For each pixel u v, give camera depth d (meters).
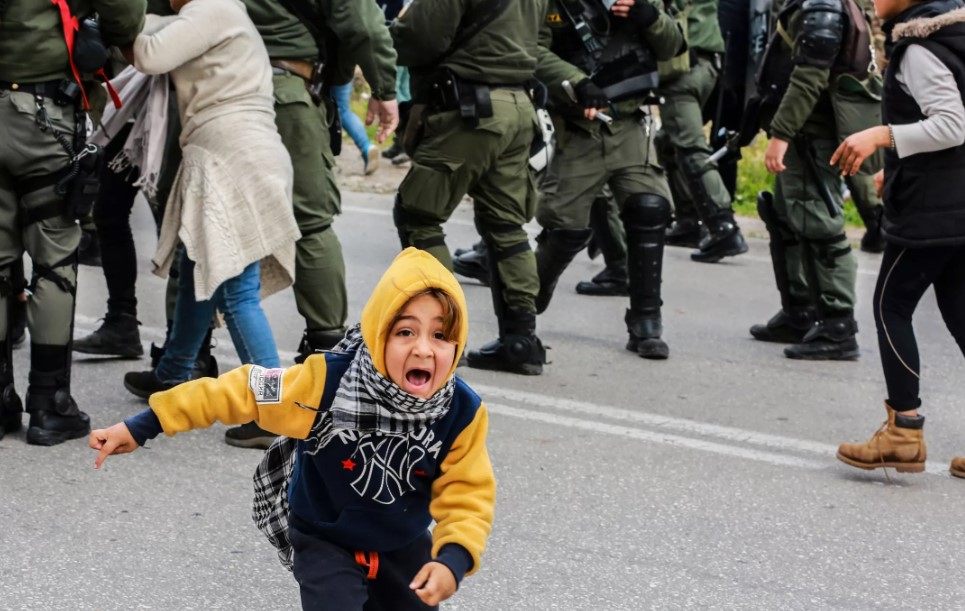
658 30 6.21
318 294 5.13
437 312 2.58
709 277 8.67
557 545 4.11
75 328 6.41
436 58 5.64
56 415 4.74
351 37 5.01
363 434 2.67
